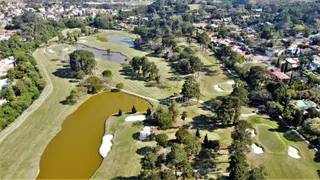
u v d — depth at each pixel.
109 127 92.25
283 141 83.25
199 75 138.25
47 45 198.62
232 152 70.44
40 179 70.31
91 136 88.81
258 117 96.44
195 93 105.06
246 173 60.25
